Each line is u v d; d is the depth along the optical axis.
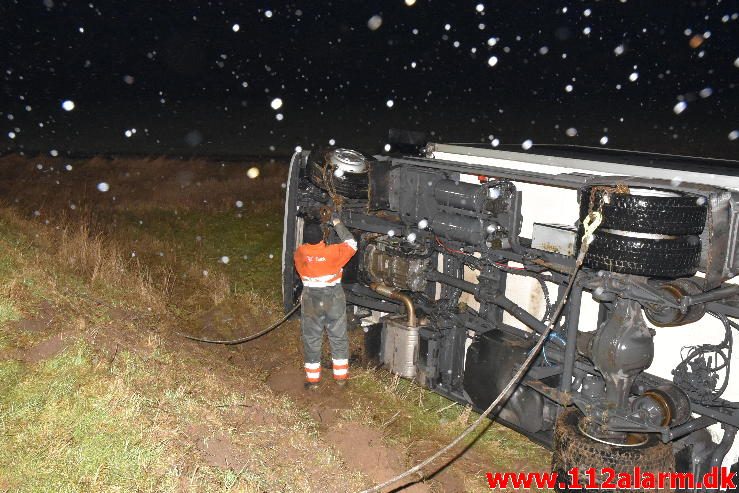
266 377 7.38
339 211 7.33
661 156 7.14
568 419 5.37
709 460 5.25
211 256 12.40
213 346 8.10
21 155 20.22
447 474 5.73
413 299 7.38
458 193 6.48
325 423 6.27
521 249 6.07
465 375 6.70
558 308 4.95
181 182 18.45
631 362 4.93
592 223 4.79
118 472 4.25
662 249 4.59
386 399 6.99
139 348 6.27
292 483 4.66
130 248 12.16
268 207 16.41
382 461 5.51
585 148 8.05
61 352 5.54
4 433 4.52
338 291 6.96
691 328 5.31
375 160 7.35
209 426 5.02
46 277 7.52
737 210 4.73
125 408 4.85
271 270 11.73
